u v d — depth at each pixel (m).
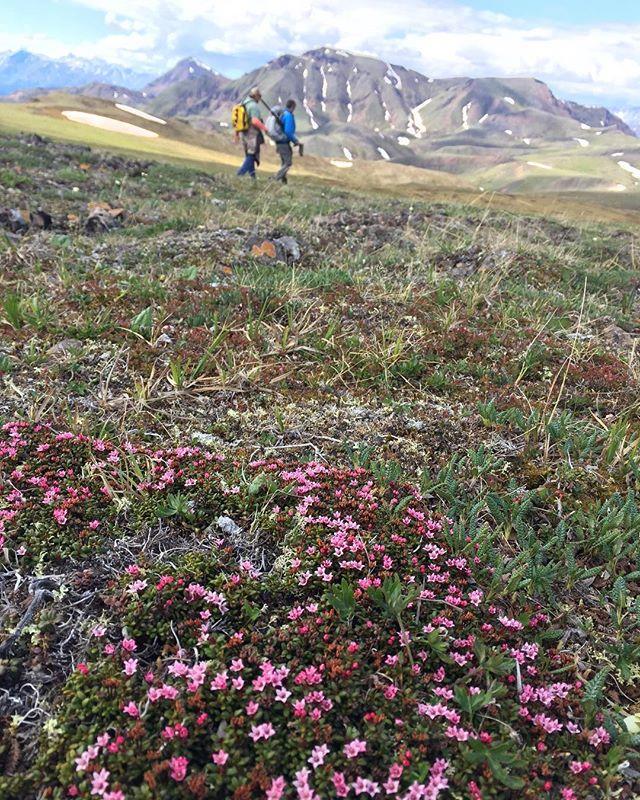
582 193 100.62
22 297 4.22
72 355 3.51
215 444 2.81
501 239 6.97
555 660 1.87
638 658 1.94
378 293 5.06
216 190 10.84
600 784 1.55
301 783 1.39
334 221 7.82
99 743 1.44
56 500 2.17
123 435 2.79
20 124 18.41
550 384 3.74
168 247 5.88
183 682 1.63
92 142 17.45
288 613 1.88
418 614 1.92
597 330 4.70
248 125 13.41
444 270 6.14
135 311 4.23
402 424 3.17
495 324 4.59
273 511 2.25
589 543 2.35
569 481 2.71
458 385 3.68
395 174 56.44
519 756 1.55
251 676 1.68
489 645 1.87
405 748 1.51
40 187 8.50
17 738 1.53
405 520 2.24
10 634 1.75
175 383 3.24
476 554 2.21
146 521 2.18
